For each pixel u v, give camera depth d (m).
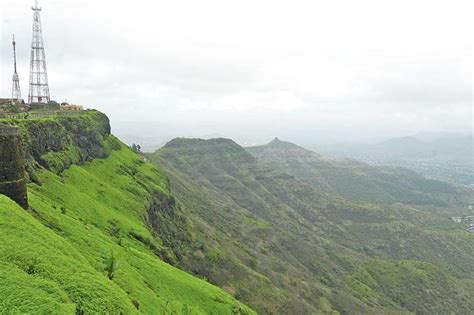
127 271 60.44
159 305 56.88
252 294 136.00
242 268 150.88
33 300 32.03
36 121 97.25
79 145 123.75
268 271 177.62
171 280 75.56
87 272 41.75
